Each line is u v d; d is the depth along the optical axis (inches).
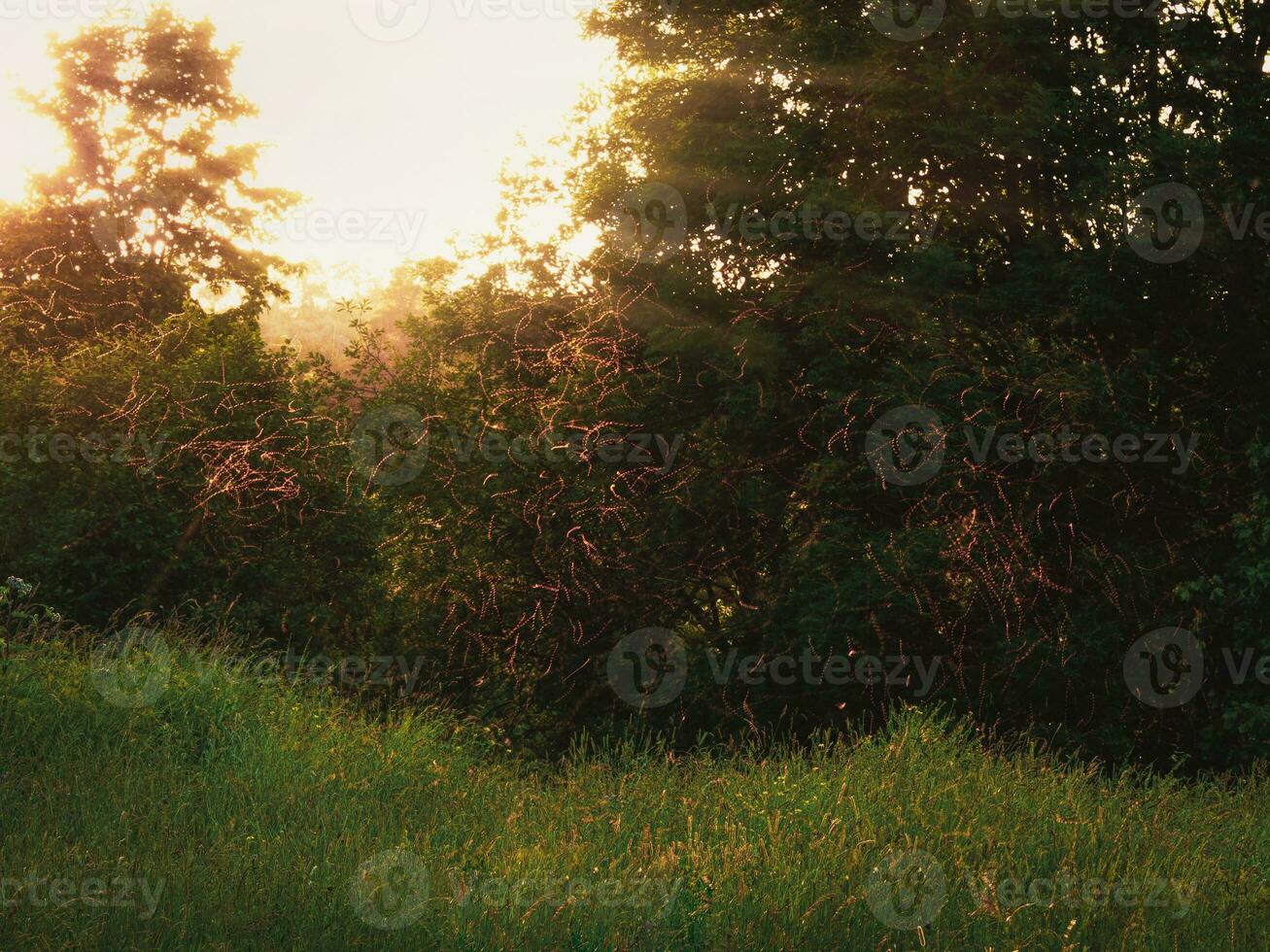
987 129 550.3
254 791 261.7
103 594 447.8
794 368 577.6
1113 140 563.2
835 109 611.8
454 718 463.2
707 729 584.7
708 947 194.7
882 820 259.0
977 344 559.2
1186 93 559.5
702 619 637.3
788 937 199.8
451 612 603.2
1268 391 509.7
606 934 193.3
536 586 608.1
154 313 1019.9
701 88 621.3
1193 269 514.0
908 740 316.8
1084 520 532.7
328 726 328.8
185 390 498.0
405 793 287.4
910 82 574.6
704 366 590.2
